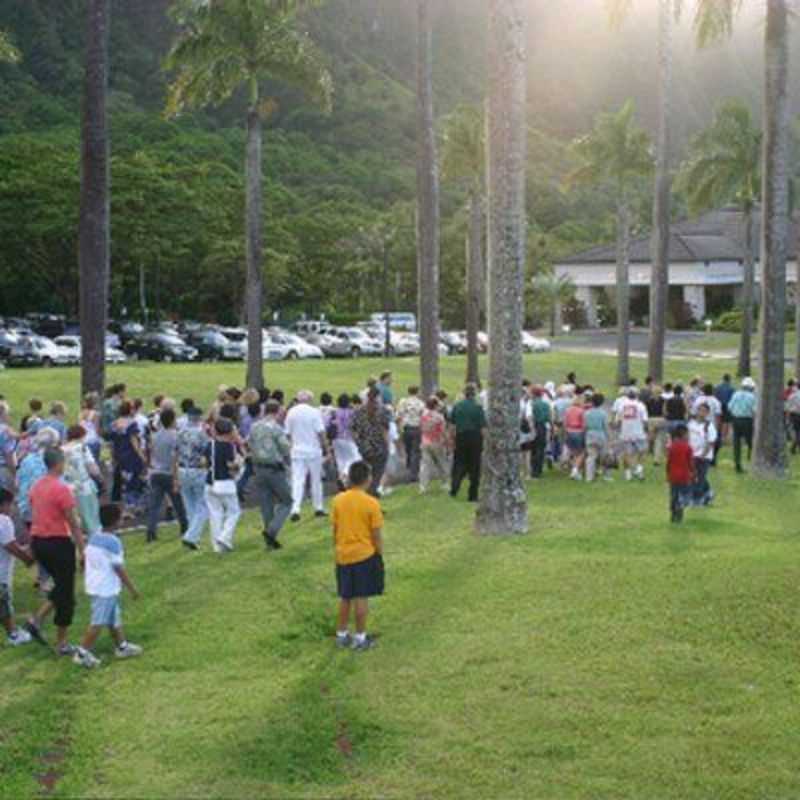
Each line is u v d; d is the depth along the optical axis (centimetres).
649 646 998
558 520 1628
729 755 782
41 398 3450
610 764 770
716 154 4372
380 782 754
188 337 5759
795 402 2592
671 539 1461
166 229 6569
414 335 6384
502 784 746
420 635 1050
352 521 1012
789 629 1033
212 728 846
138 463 1650
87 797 739
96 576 992
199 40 2959
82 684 947
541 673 939
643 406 2102
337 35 14312
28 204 6066
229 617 1130
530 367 5031
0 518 1039
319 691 916
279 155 10850
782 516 1667
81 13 12362
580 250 8819
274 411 1469
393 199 10950
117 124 9638
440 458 1903
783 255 2145
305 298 7869
